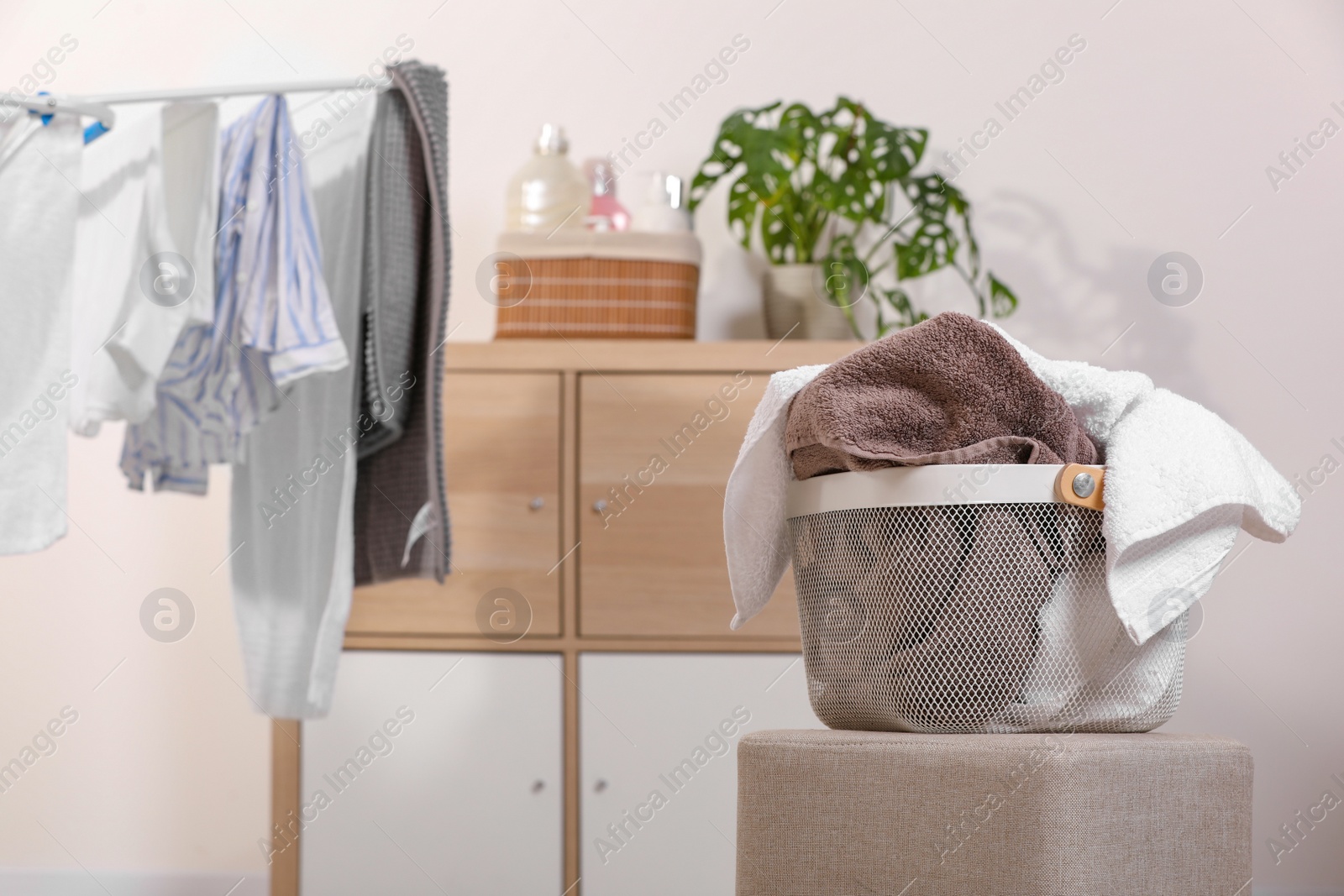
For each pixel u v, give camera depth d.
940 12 1.84
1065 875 0.66
